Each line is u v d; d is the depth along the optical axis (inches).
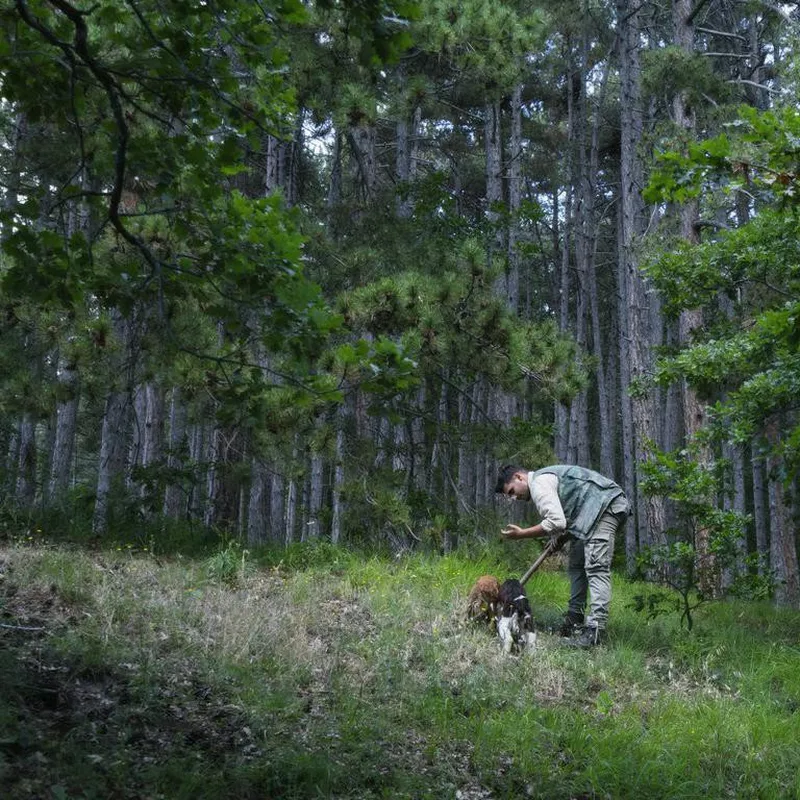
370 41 143.1
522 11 631.2
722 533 311.9
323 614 255.3
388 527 381.1
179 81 164.2
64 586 224.7
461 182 1045.8
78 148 300.8
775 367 318.0
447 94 777.6
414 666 216.8
